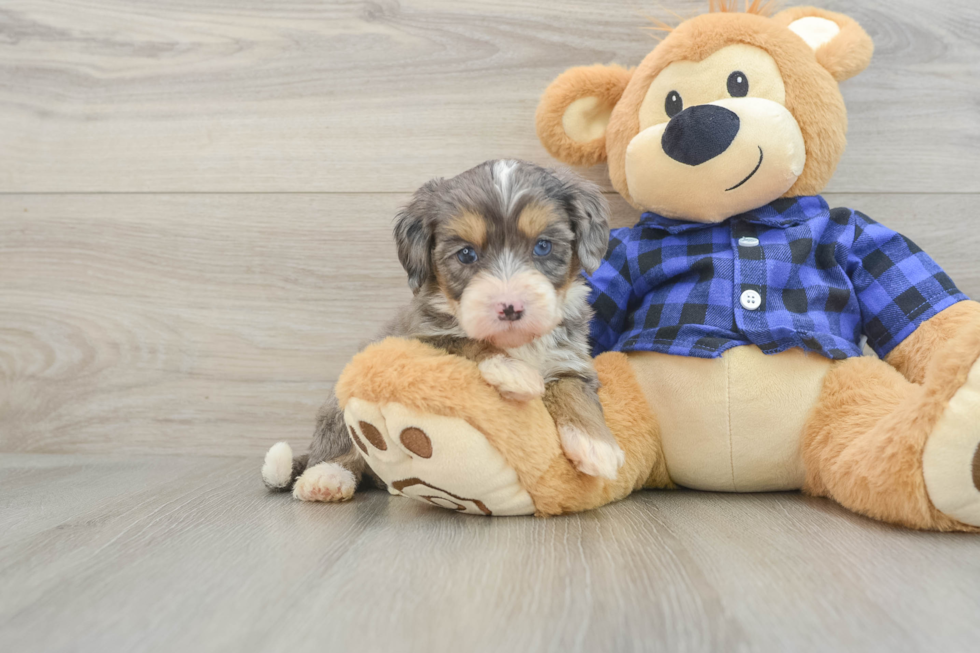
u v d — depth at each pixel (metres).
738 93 1.92
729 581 1.19
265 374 2.54
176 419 2.56
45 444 2.61
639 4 2.41
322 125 2.50
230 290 2.54
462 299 1.62
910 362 1.87
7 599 1.15
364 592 1.16
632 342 2.01
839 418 1.74
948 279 1.91
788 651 0.94
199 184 2.54
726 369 1.86
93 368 2.58
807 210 2.02
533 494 1.62
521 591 1.16
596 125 2.23
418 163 2.49
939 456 1.43
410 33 2.47
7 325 2.60
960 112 2.34
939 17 2.33
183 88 2.53
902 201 2.36
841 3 2.33
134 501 1.86
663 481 2.01
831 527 1.54
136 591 1.18
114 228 2.56
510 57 2.45
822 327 1.89
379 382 1.53
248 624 1.04
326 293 2.52
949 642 0.96
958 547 1.38
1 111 2.57
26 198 2.58
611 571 1.25
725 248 2.01
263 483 2.08
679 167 1.90
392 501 1.88
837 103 1.97
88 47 2.54
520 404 1.58
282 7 2.50
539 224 1.66
